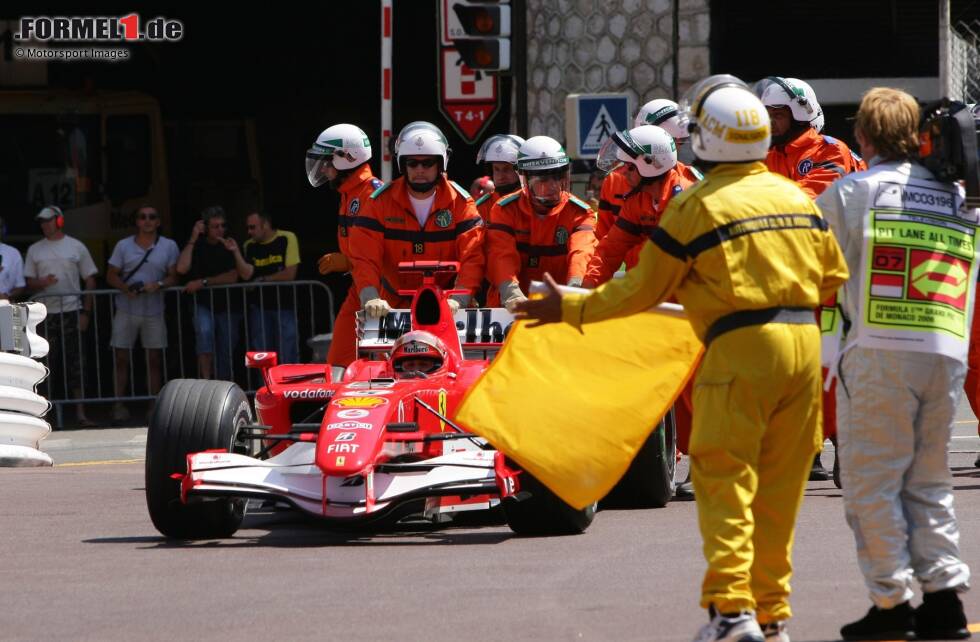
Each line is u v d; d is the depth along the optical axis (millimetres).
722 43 56719
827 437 32438
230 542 27078
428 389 27594
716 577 17000
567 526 26812
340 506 25266
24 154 70312
